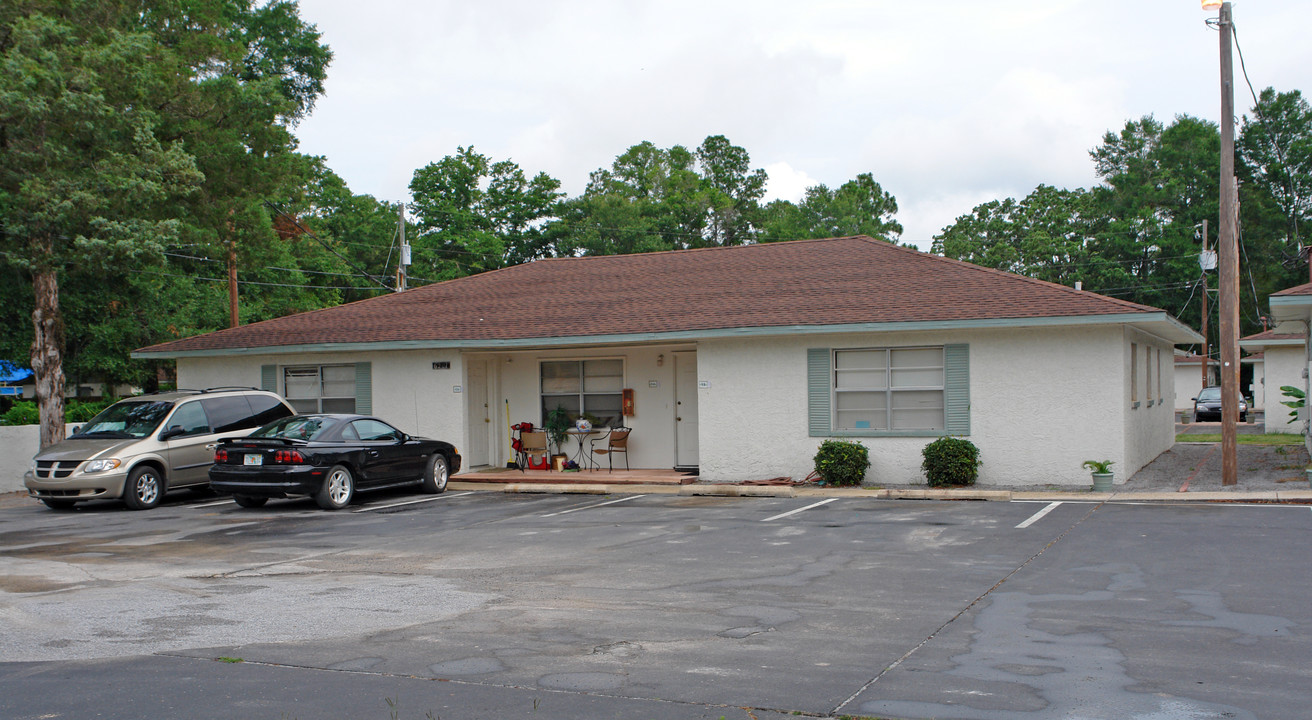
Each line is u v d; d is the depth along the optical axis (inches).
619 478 726.5
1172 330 733.9
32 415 917.8
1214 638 270.2
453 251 2153.1
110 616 320.5
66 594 358.6
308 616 317.7
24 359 1019.3
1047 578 357.7
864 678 239.5
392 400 810.2
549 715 215.6
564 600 338.0
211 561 431.2
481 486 737.6
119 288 986.1
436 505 631.8
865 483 680.4
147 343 1311.5
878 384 685.3
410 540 485.4
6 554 459.5
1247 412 1771.7
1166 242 2423.7
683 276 853.2
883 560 402.3
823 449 670.5
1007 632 281.9
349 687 238.7
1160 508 538.0
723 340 717.3
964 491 608.1
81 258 732.0
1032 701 219.8
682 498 650.2
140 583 379.6
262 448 600.7
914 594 336.2
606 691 232.5
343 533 512.7
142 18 912.3
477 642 281.1
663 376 796.6
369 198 2255.2
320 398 839.7
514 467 836.0
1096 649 261.7
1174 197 2571.4
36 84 695.7
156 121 792.3
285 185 1096.8
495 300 866.1
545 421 832.9
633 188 2815.0
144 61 798.5
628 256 962.1
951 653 260.8
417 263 2134.6
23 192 695.1
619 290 839.7
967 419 658.2
